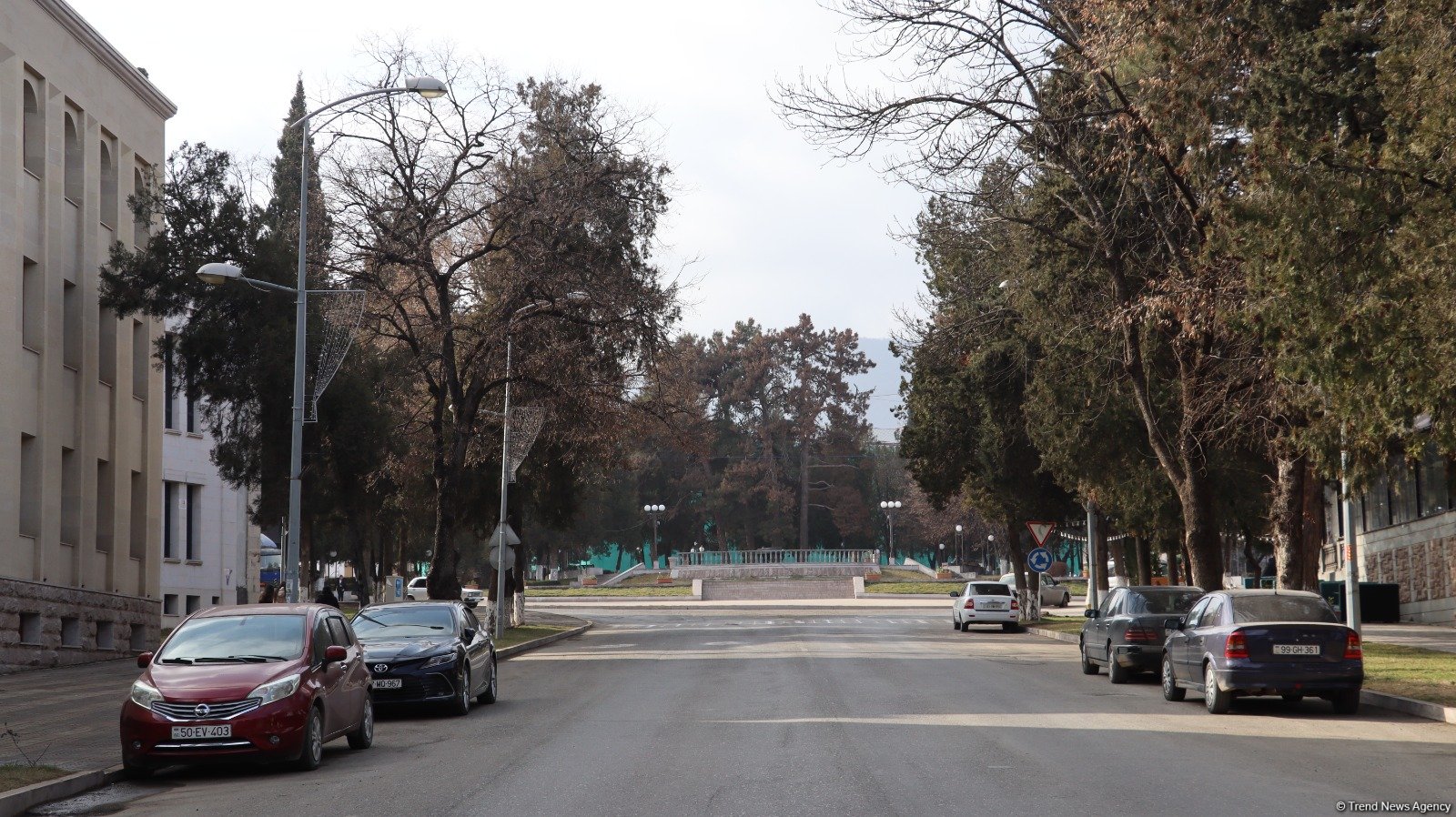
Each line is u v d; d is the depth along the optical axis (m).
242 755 12.96
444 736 16.31
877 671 25.83
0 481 28.12
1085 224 27.39
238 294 30.22
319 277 32.75
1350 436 19.33
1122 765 12.35
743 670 26.77
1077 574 120.25
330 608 15.67
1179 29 18.77
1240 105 18.23
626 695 21.28
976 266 34.22
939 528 112.94
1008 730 15.52
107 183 34.72
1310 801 10.28
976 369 40.19
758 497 119.06
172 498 52.38
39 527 29.98
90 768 13.14
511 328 35.41
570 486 47.91
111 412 34.41
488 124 34.91
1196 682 18.28
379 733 17.11
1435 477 41.56
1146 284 26.38
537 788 11.36
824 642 38.12
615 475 107.56
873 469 123.25
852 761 12.71
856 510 117.69
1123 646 22.38
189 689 13.12
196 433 53.56
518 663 31.02
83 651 31.19
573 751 13.93
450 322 35.47
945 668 26.91
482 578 102.62
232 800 11.59
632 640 42.53
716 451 120.31
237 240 30.59
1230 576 55.28
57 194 31.30
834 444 118.81
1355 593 24.42
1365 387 16.59
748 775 11.82
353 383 32.44
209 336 29.66
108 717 18.23
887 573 104.06
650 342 36.44
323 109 25.64
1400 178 15.59
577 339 36.31
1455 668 22.75
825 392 118.88
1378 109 16.83
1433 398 15.62
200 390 30.91
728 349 122.12
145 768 13.11
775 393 118.94
